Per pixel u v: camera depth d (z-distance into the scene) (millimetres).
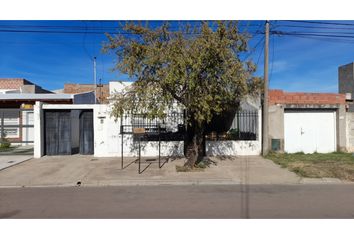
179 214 5707
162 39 9586
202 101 8945
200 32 9266
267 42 12836
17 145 16641
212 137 13305
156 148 13078
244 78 9492
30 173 9766
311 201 6590
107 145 13016
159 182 8578
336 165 10633
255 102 13609
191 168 10242
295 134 14148
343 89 20344
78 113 13664
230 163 11406
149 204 6406
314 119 14234
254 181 8719
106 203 6512
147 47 8977
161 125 13086
